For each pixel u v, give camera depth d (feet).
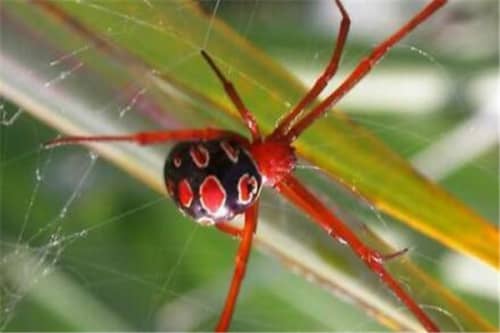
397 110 0.73
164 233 0.74
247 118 0.64
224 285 0.74
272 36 0.74
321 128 0.66
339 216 0.69
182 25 0.66
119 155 0.67
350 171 0.66
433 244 0.72
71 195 0.74
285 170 0.64
